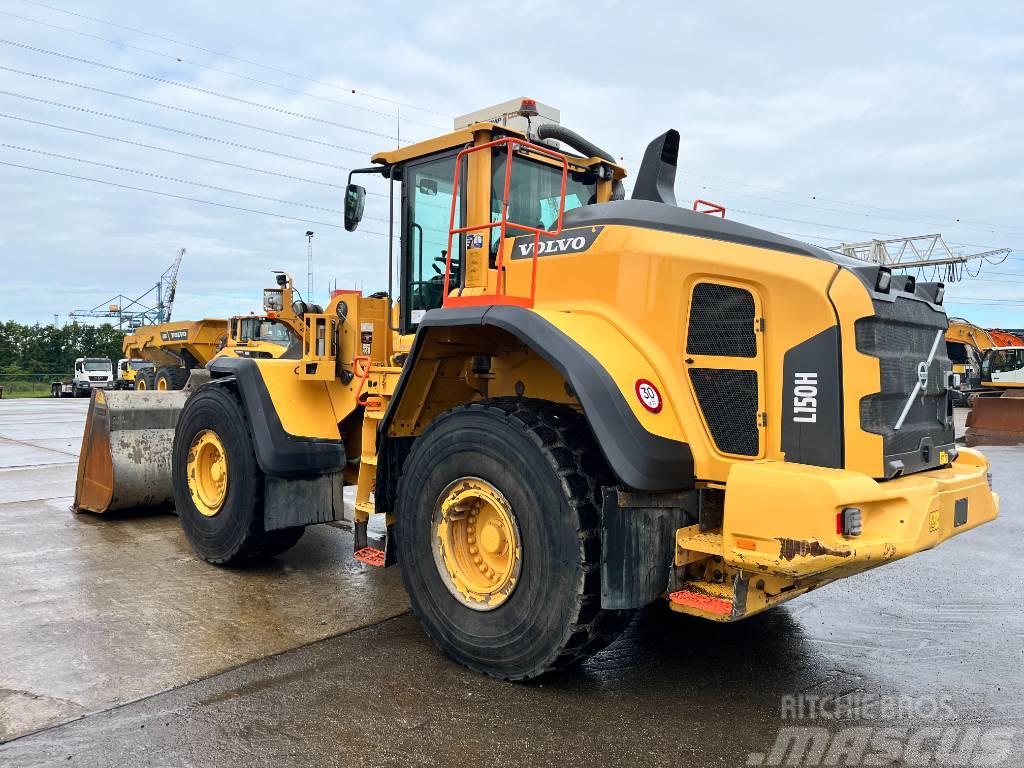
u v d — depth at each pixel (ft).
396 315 15.57
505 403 11.16
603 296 11.28
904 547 8.80
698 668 11.61
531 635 10.25
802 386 9.69
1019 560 18.61
